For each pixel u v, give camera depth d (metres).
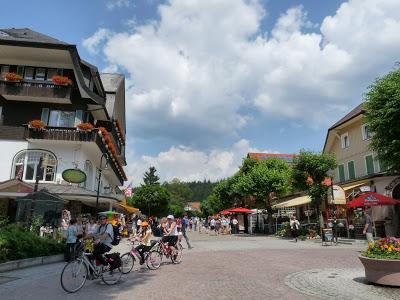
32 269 13.02
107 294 8.74
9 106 29.36
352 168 35.94
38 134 27.95
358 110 35.88
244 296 8.47
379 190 28.44
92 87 32.09
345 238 26.67
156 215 68.88
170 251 14.68
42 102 29.59
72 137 27.98
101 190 37.94
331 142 40.19
